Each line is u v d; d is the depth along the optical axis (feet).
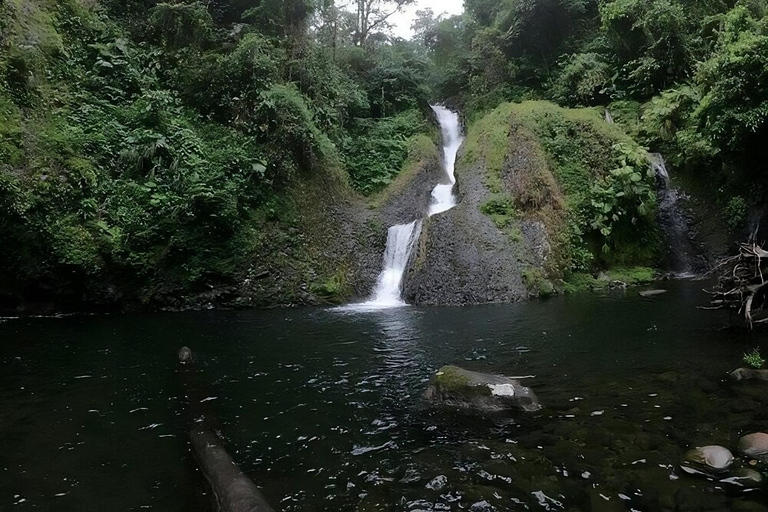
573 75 55.83
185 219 35.99
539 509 9.23
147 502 10.11
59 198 32.37
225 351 22.86
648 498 9.32
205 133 41.83
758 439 10.99
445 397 15.48
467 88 78.33
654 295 33.40
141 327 28.66
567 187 43.01
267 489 10.44
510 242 39.09
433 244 39.81
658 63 49.19
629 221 42.29
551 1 61.93
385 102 65.46
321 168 46.96
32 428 14.07
